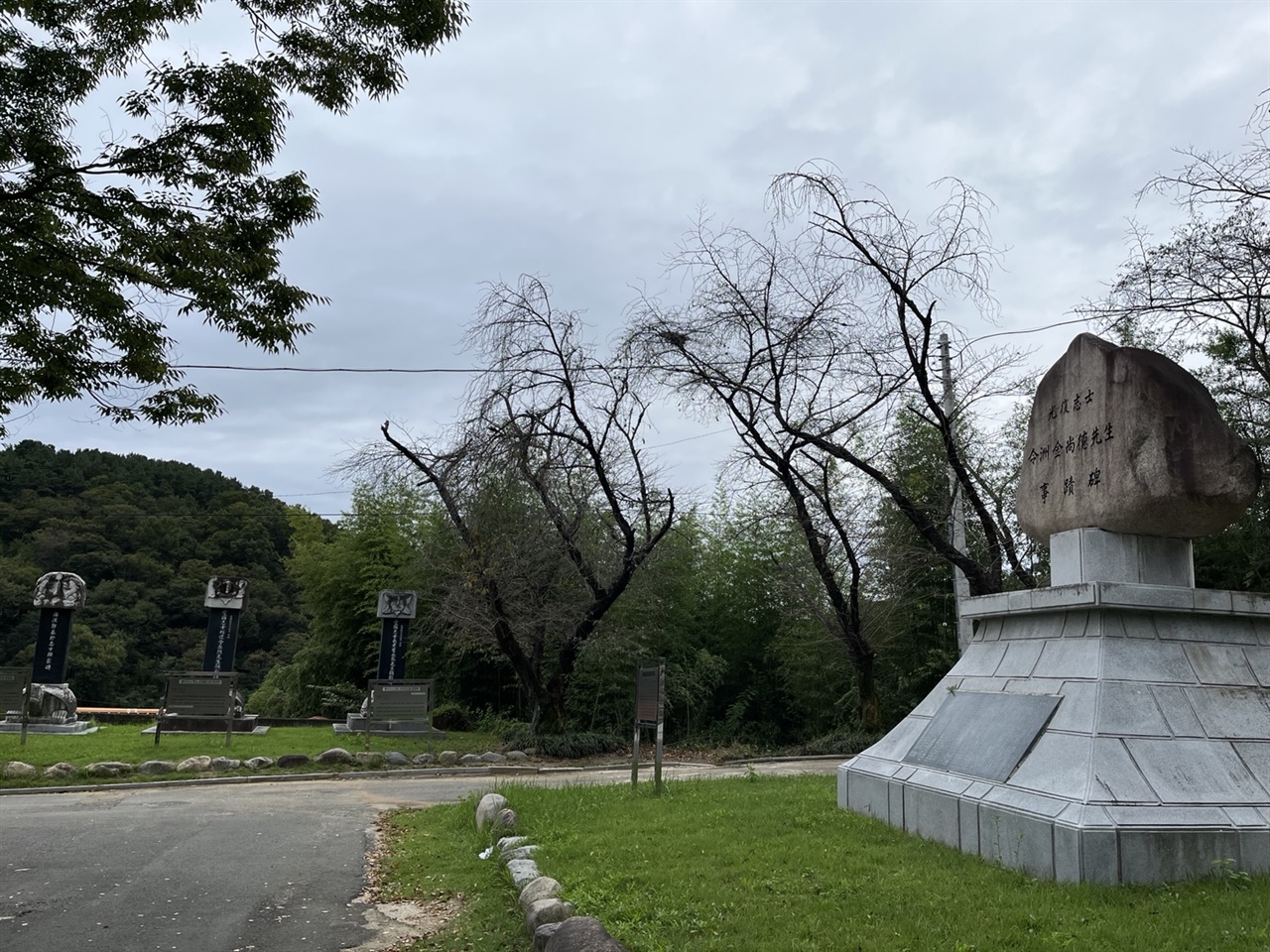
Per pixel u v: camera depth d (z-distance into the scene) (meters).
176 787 14.29
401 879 7.94
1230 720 6.70
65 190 8.19
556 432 19.34
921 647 23.75
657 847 7.36
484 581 19.27
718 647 26.66
